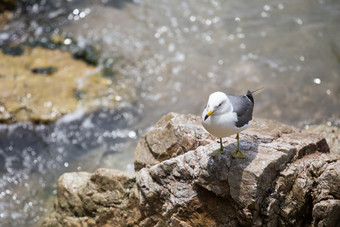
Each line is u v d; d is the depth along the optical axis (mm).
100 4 15500
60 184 8008
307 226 6270
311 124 11312
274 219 6031
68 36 13992
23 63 12672
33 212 9062
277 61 13211
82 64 12984
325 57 13242
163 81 12742
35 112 11203
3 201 9297
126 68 13047
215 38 14156
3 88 11602
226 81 12680
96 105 11719
